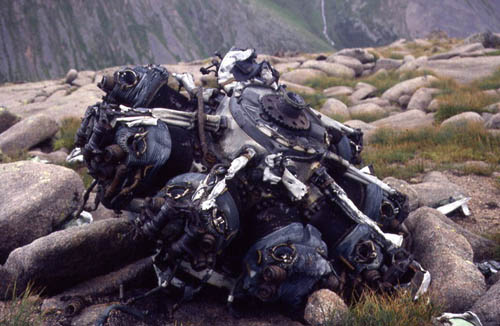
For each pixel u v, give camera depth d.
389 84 22.73
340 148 5.94
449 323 4.57
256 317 4.93
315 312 4.55
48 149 11.93
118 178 4.84
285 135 5.00
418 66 26.41
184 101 5.73
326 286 4.88
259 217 4.86
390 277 5.05
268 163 4.61
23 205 5.59
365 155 11.09
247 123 4.98
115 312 4.57
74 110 15.79
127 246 5.18
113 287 5.04
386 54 35.34
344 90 21.62
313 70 26.59
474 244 6.39
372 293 4.86
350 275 5.19
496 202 8.27
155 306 4.93
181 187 4.69
